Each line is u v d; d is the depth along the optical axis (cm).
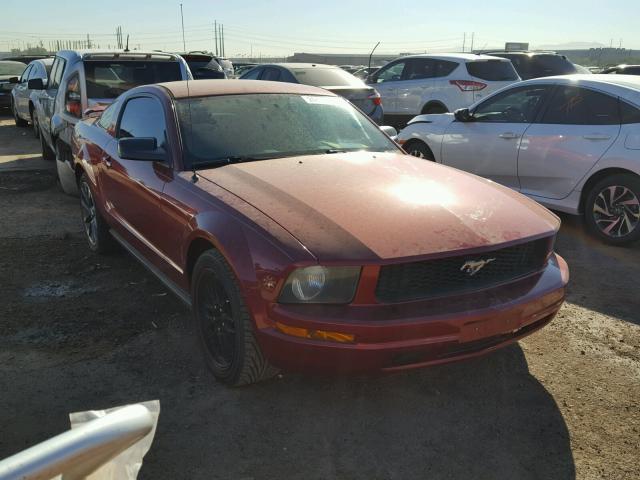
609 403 303
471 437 273
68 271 479
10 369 324
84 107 698
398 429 279
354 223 276
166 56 783
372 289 257
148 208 376
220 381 313
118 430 99
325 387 312
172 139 367
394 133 470
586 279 480
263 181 321
